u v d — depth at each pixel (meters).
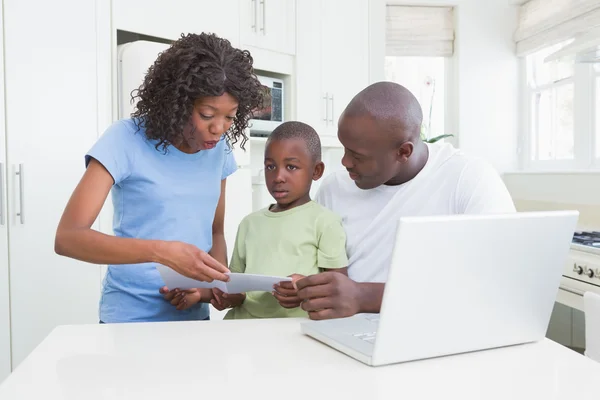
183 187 1.19
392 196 1.21
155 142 1.17
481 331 0.78
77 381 0.66
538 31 3.39
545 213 0.79
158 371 0.69
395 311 0.70
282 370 0.70
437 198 1.19
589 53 2.69
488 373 0.70
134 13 2.13
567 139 3.38
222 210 1.41
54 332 0.87
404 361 0.73
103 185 1.09
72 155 1.98
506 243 0.76
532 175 3.39
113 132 1.14
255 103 1.21
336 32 3.17
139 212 1.17
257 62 2.73
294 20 2.92
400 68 3.82
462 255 0.72
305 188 1.28
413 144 1.08
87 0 2.00
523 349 0.81
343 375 0.68
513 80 3.72
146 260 1.01
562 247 0.82
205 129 1.13
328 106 3.14
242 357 0.75
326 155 3.51
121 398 0.60
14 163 1.85
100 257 1.02
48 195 1.93
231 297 1.23
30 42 1.87
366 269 1.22
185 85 1.06
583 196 2.92
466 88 3.69
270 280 0.97
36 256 1.91
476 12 3.67
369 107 1.05
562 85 3.40
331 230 1.22
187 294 1.22
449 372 0.70
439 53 3.71
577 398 0.62
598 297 1.32
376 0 3.52
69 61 1.96
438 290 0.72
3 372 1.86
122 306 1.20
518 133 3.75
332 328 0.84
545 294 0.83
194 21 2.35
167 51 1.12
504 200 1.13
